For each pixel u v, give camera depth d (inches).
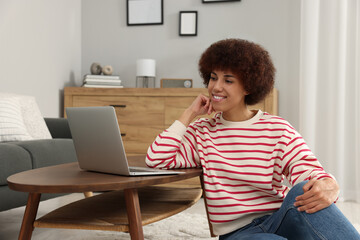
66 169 52.1
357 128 131.7
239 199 48.4
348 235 37.0
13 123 94.1
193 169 51.1
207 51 51.1
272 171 47.9
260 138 49.3
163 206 53.6
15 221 94.7
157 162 50.9
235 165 49.0
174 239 77.3
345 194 135.3
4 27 115.6
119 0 161.6
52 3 142.2
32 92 130.3
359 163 130.6
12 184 40.5
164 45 157.2
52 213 50.0
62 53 149.6
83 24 165.2
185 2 155.1
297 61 144.3
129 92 135.3
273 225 43.6
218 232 49.1
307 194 39.4
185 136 54.1
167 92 132.3
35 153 83.1
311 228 38.6
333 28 134.7
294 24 144.5
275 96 133.5
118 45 161.8
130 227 43.4
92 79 143.1
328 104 135.3
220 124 52.8
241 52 48.3
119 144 43.4
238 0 149.0
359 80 131.3
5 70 116.0
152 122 133.7
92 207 53.0
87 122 46.9
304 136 136.6
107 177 43.4
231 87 48.8
